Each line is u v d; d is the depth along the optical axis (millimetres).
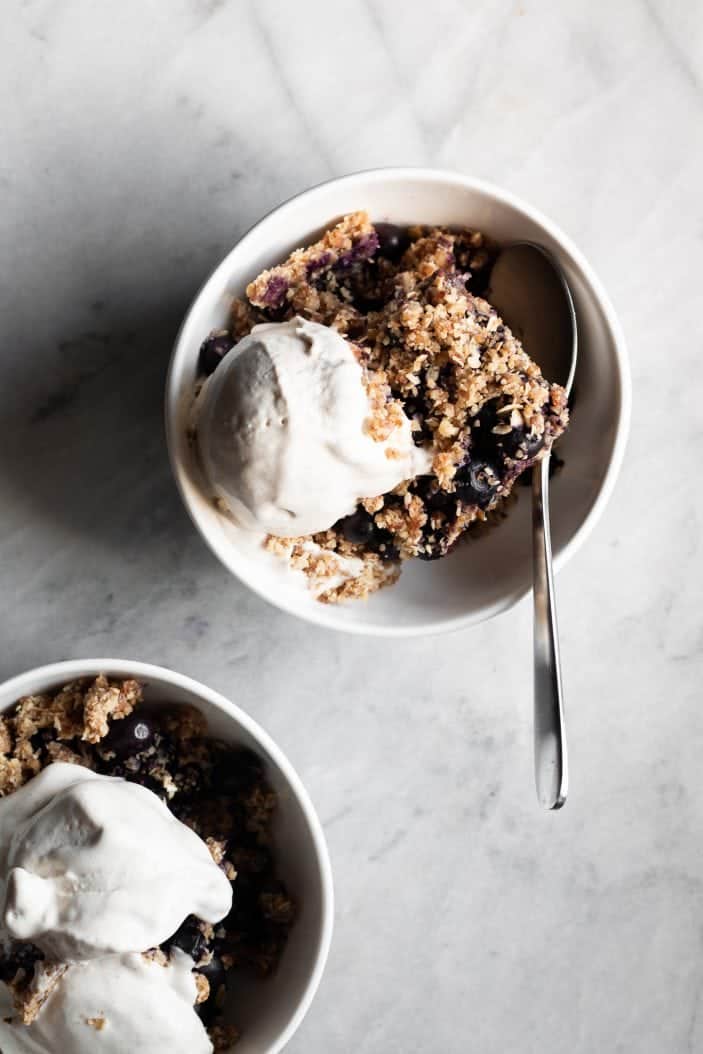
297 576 587
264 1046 575
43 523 627
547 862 654
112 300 625
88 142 622
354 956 646
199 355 575
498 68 631
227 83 624
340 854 643
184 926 567
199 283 625
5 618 625
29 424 626
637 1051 655
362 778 643
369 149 627
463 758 646
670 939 660
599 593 651
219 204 625
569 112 633
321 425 551
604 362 578
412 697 644
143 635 630
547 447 570
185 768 585
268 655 636
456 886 649
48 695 578
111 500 629
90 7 620
